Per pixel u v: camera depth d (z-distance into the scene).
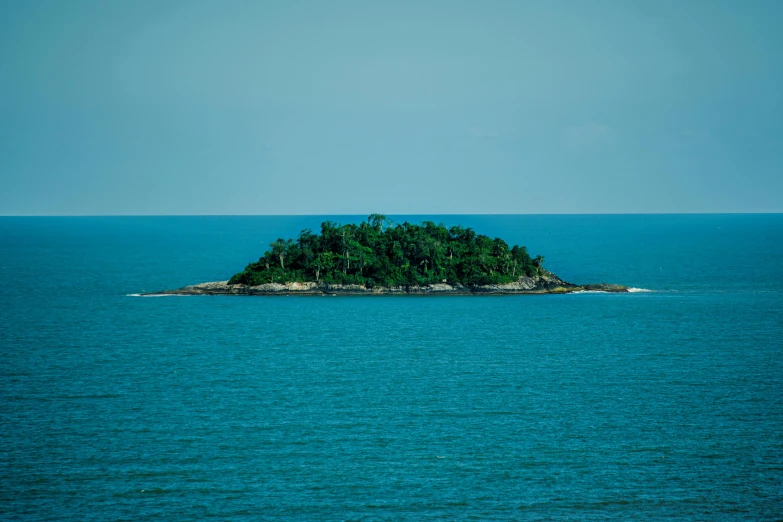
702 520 187.62
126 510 191.50
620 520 187.50
